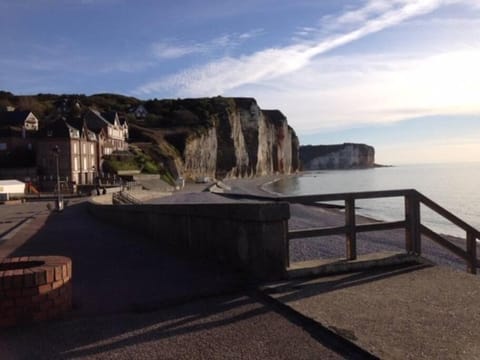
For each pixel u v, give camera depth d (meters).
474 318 4.67
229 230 7.03
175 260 8.12
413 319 4.64
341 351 4.01
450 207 51.50
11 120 90.50
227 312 5.11
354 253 6.95
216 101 162.25
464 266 15.84
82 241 12.54
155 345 4.25
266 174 194.25
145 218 12.91
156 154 104.69
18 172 67.69
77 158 72.75
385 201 59.78
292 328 4.55
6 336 4.58
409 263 7.18
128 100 158.50
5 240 13.74
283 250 6.28
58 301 5.12
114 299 5.74
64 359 4.02
